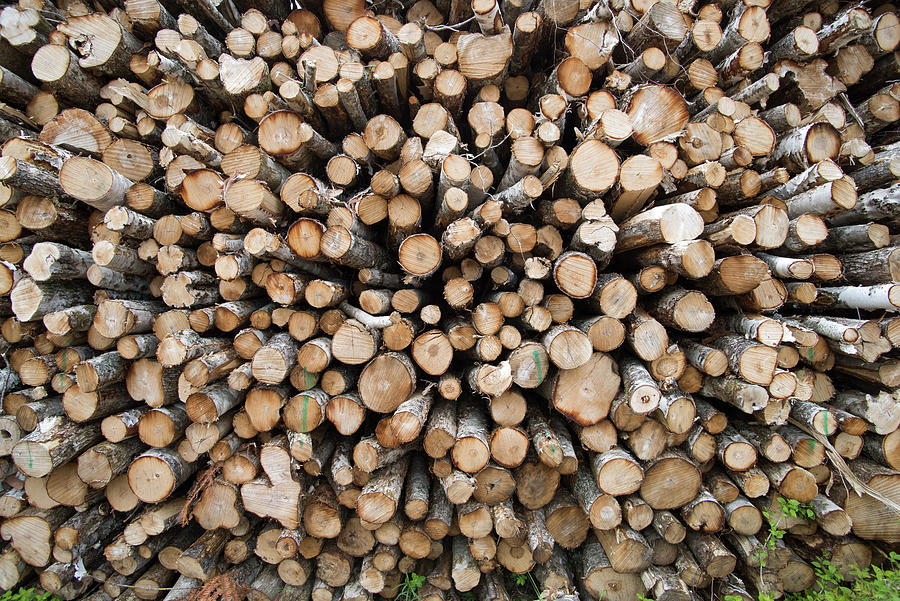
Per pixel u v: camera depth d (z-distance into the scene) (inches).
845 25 130.4
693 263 102.0
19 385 133.7
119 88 134.9
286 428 116.6
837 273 117.3
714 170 117.0
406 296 119.8
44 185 115.9
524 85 146.6
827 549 118.6
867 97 151.9
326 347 111.7
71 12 142.5
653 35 129.3
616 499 112.5
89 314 119.3
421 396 114.0
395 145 122.6
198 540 121.8
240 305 122.6
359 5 150.6
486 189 123.0
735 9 137.2
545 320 111.1
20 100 133.0
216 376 114.6
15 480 127.6
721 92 133.5
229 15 144.8
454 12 152.0
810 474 112.8
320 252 109.3
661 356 108.4
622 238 117.1
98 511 126.9
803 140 124.6
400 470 119.8
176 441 120.9
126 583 128.1
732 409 124.6
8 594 130.0
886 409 113.8
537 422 120.1
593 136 113.8
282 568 120.6
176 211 134.6
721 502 115.6
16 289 112.9
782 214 108.0
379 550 118.4
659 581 114.6
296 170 129.3
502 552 119.1
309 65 122.4
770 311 119.0
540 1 136.3
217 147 131.0
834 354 123.0
